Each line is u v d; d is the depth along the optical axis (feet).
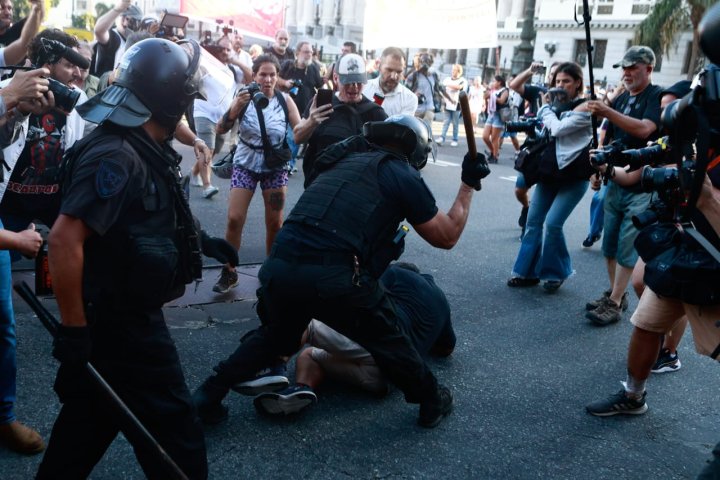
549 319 16.20
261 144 15.38
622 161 10.39
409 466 9.71
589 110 14.62
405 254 20.59
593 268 21.03
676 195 8.46
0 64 12.21
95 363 6.61
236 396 11.19
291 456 9.70
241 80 27.99
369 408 11.19
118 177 6.15
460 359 13.50
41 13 12.07
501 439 10.66
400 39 20.47
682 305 10.53
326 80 33.37
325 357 11.39
